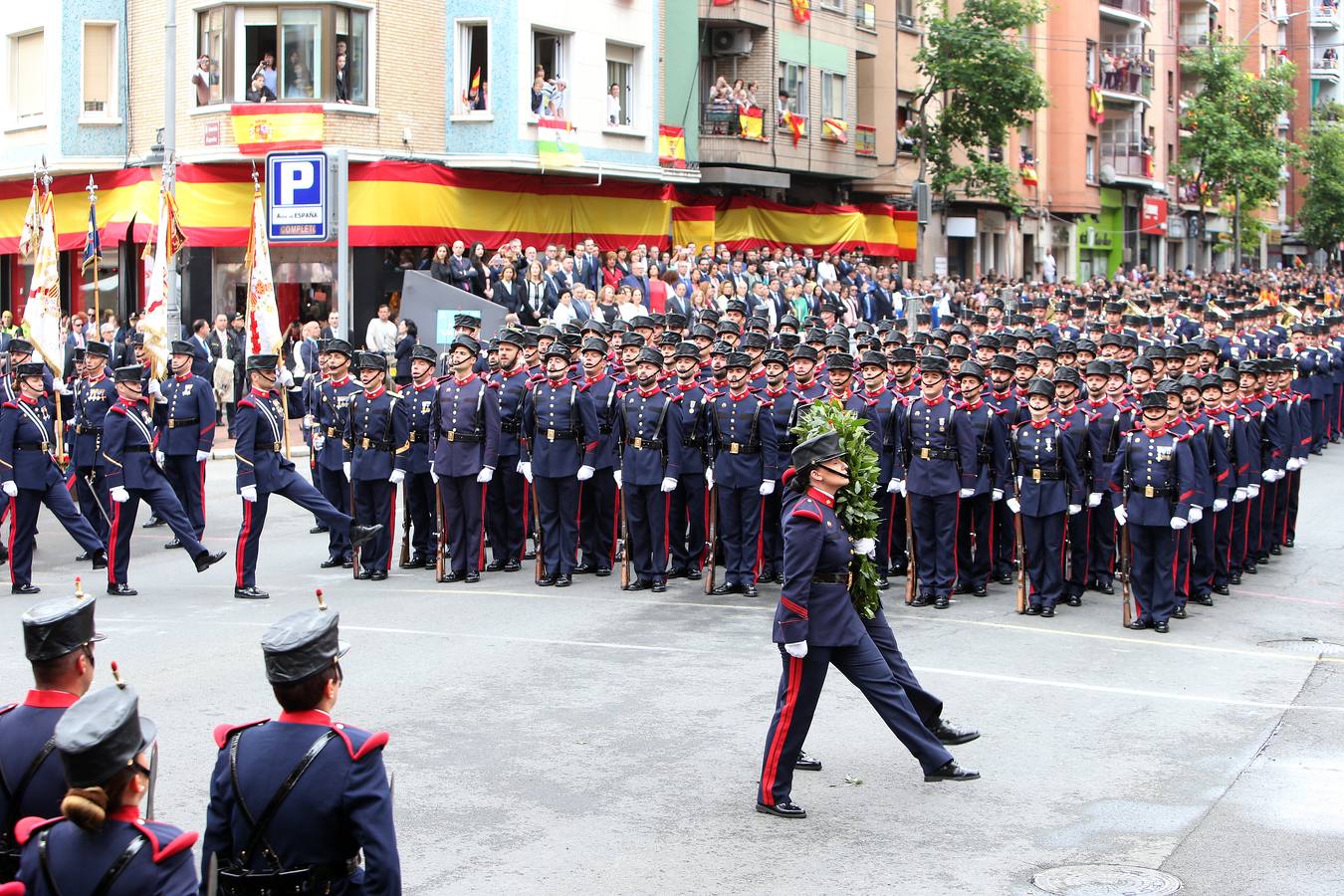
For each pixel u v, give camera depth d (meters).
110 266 32.72
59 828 4.59
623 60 34.47
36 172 25.14
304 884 5.04
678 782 9.10
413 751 9.62
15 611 14.04
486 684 11.29
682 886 7.46
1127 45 60.72
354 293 30.31
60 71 31.98
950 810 8.66
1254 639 13.41
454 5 31.30
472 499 15.75
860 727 10.42
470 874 7.59
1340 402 28.98
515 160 31.08
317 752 5.06
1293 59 87.62
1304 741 10.09
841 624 8.67
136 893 4.45
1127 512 13.74
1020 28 44.41
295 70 29.48
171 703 10.59
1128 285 39.91
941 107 46.31
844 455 8.73
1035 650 12.76
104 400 17.69
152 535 19.00
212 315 30.70
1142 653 12.72
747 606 14.48
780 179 38.12
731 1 37.06
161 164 30.05
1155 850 8.01
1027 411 15.31
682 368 15.39
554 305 28.03
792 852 7.96
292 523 20.03
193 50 30.05
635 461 15.20
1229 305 29.16
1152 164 61.72
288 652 5.09
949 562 14.67
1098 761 9.60
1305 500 22.25
